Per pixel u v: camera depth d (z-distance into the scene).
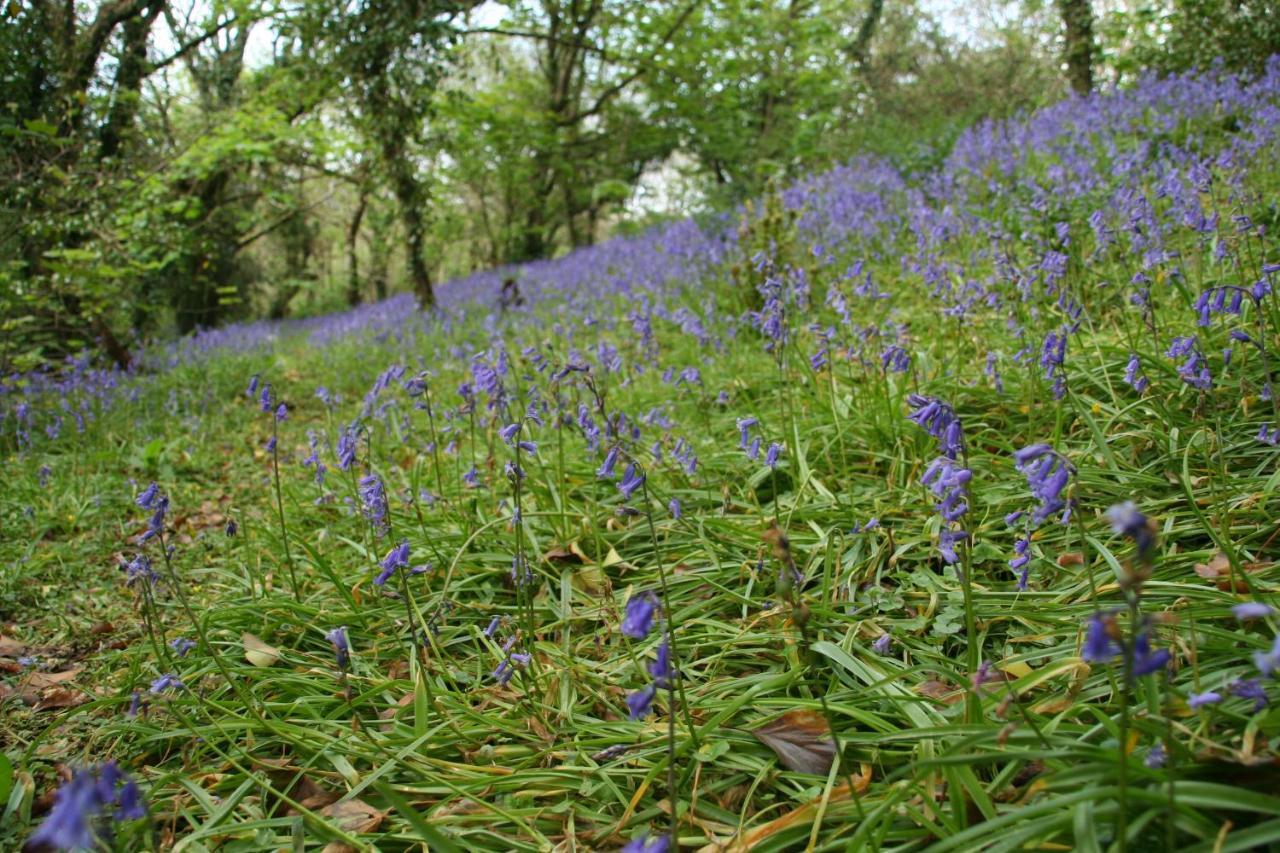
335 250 29.69
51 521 4.50
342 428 4.00
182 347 10.02
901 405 3.76
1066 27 12.27
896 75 17.25
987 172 7.62
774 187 7.74
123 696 2.58
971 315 4.37
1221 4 9.59
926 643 2.41
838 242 7.19
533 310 9.25
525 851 1.89
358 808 2.04
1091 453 3.06
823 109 16.89
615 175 19.03
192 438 6.21
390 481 4.39
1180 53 9.95
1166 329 3.63
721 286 7.35
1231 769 1.54
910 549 2.85
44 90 6.95
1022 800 1.67
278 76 11.83
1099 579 2.42
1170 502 2.67
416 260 11.49
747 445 2.86
